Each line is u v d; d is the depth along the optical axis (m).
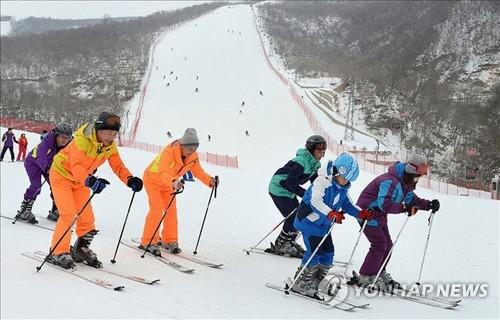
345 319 3.96
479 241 7.22
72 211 5.12
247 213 9.30
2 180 12.55
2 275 4.84
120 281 4.80
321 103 37.97
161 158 5.56
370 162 20.66
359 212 4.59
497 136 17.27
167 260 5.61
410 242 7.16
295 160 5.76
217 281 5.00
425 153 19.64
